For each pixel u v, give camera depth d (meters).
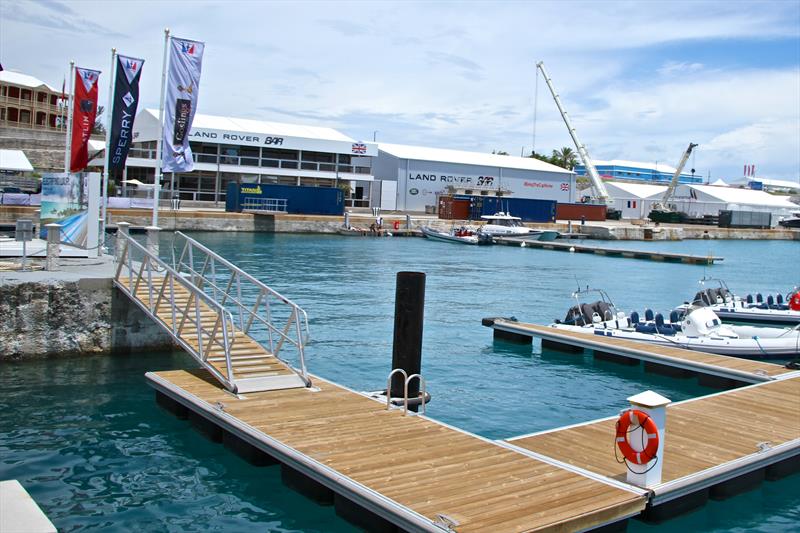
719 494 11.41
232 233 65.75
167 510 10.43
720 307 29.06
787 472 12.41
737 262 62.44
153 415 14.29
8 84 87.12
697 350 20.77
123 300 18.72
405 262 48.28
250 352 15.45
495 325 23.50
